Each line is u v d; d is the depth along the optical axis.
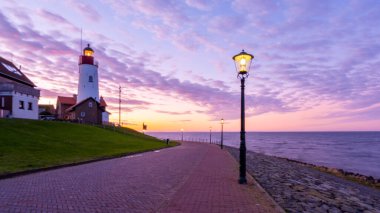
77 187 10.72
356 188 19.70
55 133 33.69
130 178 13.26
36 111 43.28
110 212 7.62
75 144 28.88
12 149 20.42
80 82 64.69
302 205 9.66
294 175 19.62
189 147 47.62
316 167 36.00
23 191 9.69
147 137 65.44
